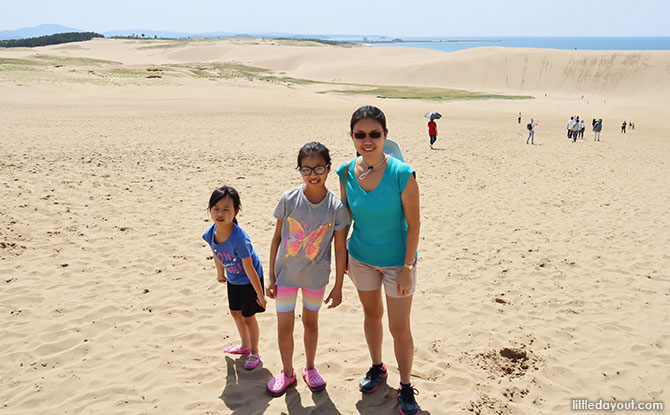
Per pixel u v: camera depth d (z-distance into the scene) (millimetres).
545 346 4172
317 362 3826
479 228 7812
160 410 3197
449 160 14969
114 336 4109
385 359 3910
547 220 8383
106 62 85188
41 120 19094
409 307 3193
